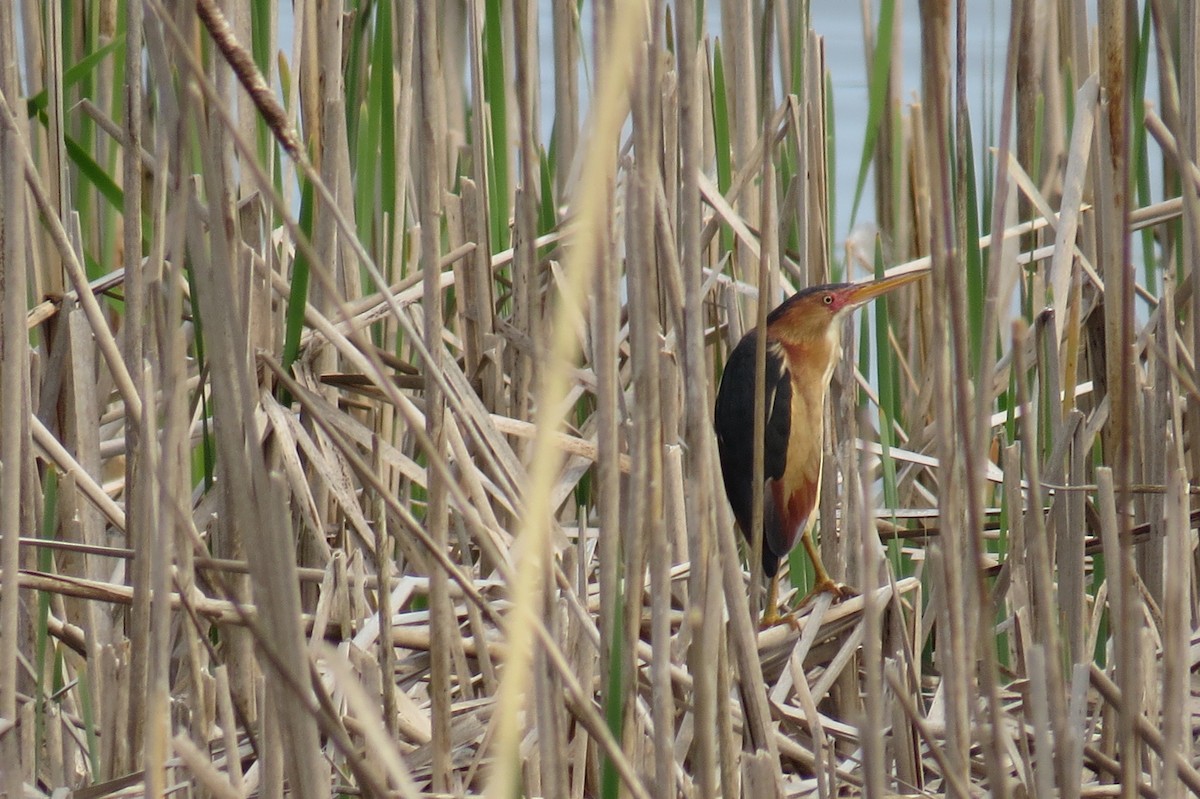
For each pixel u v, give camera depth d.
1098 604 6.30
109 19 7.80
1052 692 3.71
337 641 6.21
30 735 5.11
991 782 3.45
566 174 7.60
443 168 7.86
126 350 5.20
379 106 7.07
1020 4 3.75
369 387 7.13
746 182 7.53
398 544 7.21
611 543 3.83
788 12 8.16
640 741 4.99
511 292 7.86
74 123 7.54
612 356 3.70
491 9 7.07
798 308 7.59
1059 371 6.28
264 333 6.39
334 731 3.09
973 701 4.39
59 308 6.61
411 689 6.18
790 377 7.51
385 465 6.89
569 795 5.25
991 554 7.58
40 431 5.78
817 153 7.47
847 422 7.11
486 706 5.58
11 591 4.65
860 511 6.89
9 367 4.57
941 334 3.74
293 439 6.39
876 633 3.38
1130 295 3.28
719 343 7.89
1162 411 6.38
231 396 3.35
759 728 4.31
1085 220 7.47
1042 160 8.32
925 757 5.96
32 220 6.56
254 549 3.42
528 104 4.54
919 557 7.66
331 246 6.29
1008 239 7.79
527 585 1.94
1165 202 6.87
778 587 7.87
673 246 4.00
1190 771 4.32
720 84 7.57
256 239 6.62
